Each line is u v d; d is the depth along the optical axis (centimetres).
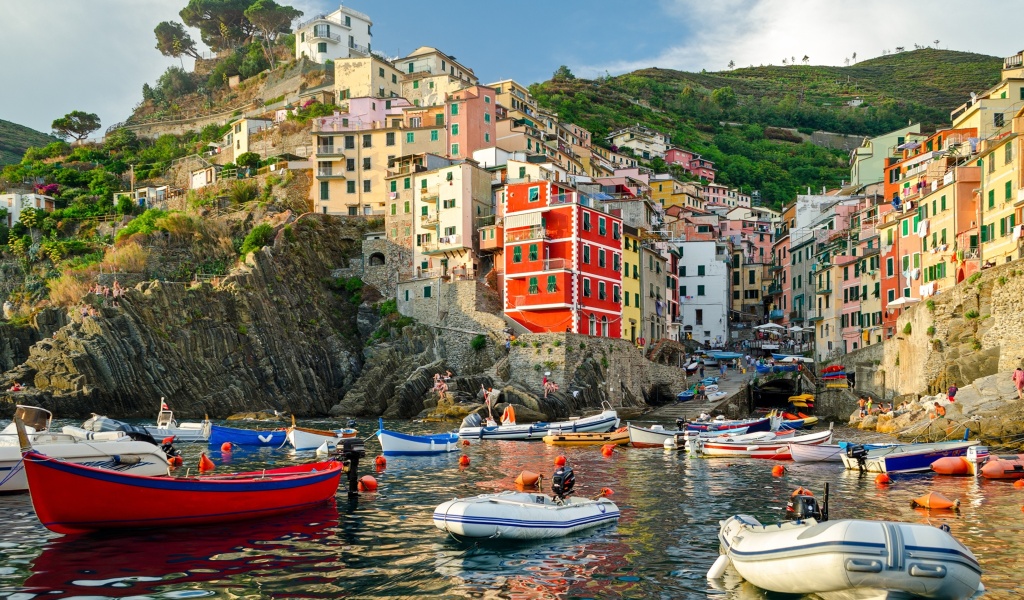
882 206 9550
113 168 14350
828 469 4269
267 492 2786
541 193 8869
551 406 7544
